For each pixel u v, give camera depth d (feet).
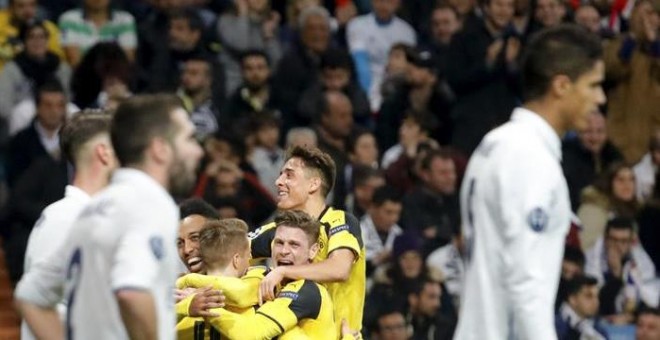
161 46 81.41
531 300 31.83
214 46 83.61
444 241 70.13
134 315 29.84
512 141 32.45
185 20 81.51
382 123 81.30
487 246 32.45
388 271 66.90
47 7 85.92
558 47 32.78
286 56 81.41
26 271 35.17
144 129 30.63
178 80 80.12
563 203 32.45
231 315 37.47
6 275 69.67
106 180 34.83
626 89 80.74
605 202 73.41
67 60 81.05
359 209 71.05
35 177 69.51
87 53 75.25
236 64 83.51
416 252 66.95
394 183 74.90
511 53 80.12
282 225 39.29
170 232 30.58
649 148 79.92
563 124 33.09
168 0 83.10
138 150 30.66
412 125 77.92
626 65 80.59
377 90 86.48
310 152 41.27
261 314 37.76
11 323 68.23
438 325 65.87
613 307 70.49
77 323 30.99
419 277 66.59
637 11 81.00
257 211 71.05
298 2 88.63
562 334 66.95
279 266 38.96
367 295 66.03
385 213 69.82
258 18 84.84
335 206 72.79
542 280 31.96
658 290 72.02
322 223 40.78
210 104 79.00
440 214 71.26
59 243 34.30
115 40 80.74
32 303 32.19
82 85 75.15
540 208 31.96
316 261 40.32
